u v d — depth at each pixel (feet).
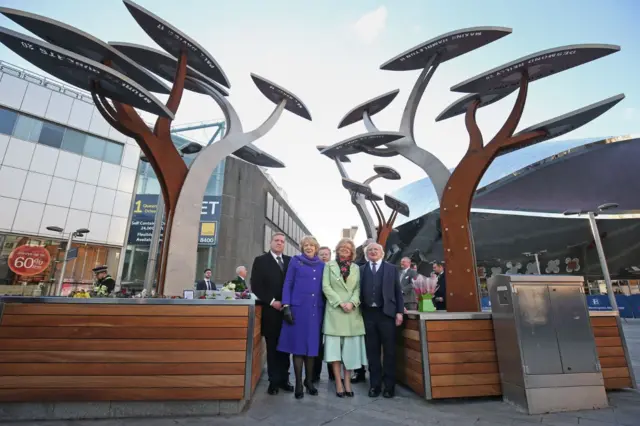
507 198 84.07
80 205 67.00
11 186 60.44
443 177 16.85
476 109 17.01
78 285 63.98
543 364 10.69
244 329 10.77
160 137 16.21
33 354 9.87
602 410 10.46
